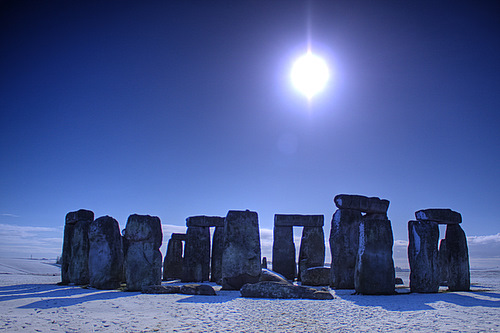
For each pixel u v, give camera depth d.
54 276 26.03
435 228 15.30
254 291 12.99
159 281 14.98
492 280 24.56
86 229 18.11
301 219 22.00
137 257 14.78
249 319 8.89
